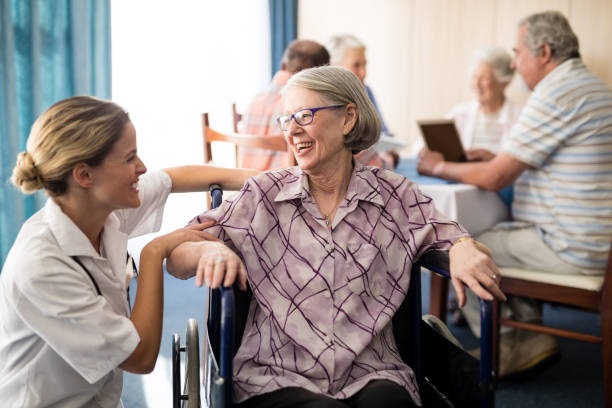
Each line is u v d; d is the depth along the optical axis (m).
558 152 2.23
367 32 4.47
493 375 1.21
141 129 3.44
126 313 1.29
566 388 2.31
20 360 1.17
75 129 1.10
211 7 3.68
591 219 2.15
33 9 2.72
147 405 2.13
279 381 1.22
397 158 3.05
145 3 3.38
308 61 2.49
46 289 1.09
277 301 1.30
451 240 1.38
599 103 2.17
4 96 2.66
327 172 1.37
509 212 2.57
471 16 4.21
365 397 1.18
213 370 1.12
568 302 2.15
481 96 3.57
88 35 2.92
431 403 1.39
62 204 1.18
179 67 3.56
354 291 1.31
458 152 2.69
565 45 2.29
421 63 4.43
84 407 1.23
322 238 1.33
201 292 3.29
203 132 2.32
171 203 3.59
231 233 1.33
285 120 1.35
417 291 1.43
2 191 2.69
